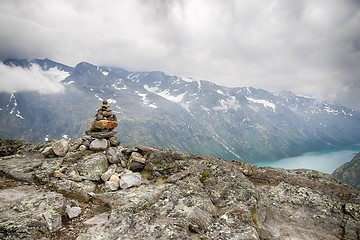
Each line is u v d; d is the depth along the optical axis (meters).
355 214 10.78
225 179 13.41
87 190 12.16
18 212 8.46
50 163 14.55
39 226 7.62
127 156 16.69
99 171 14.22
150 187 11.99
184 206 9.52
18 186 12.02
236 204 10.65
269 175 15.25
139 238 7.12
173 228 7.80
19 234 6.92
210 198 11.50
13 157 15.95
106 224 7.96
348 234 9.86
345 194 12.77
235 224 8.68
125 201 9.79
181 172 14.35
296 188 13.36
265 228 9.98
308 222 10.71
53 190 11.44
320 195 12.45
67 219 8.97
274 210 11.60
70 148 16.83
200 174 14.64
